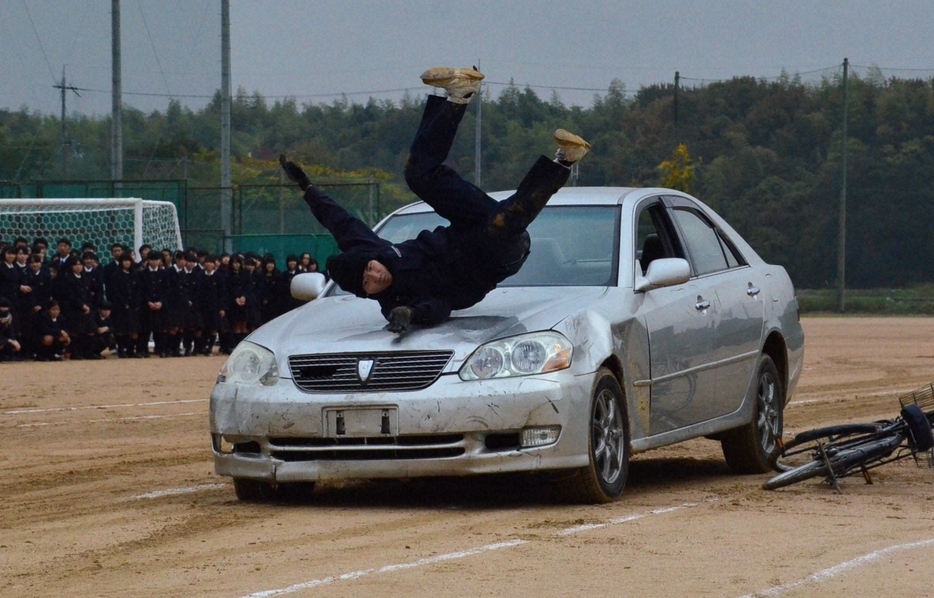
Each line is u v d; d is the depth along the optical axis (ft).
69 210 164.14
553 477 42.63
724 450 53.52
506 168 431.02
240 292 150.00
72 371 116.16
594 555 34.30
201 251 151.12
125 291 138.41
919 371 120.37
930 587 30.27
